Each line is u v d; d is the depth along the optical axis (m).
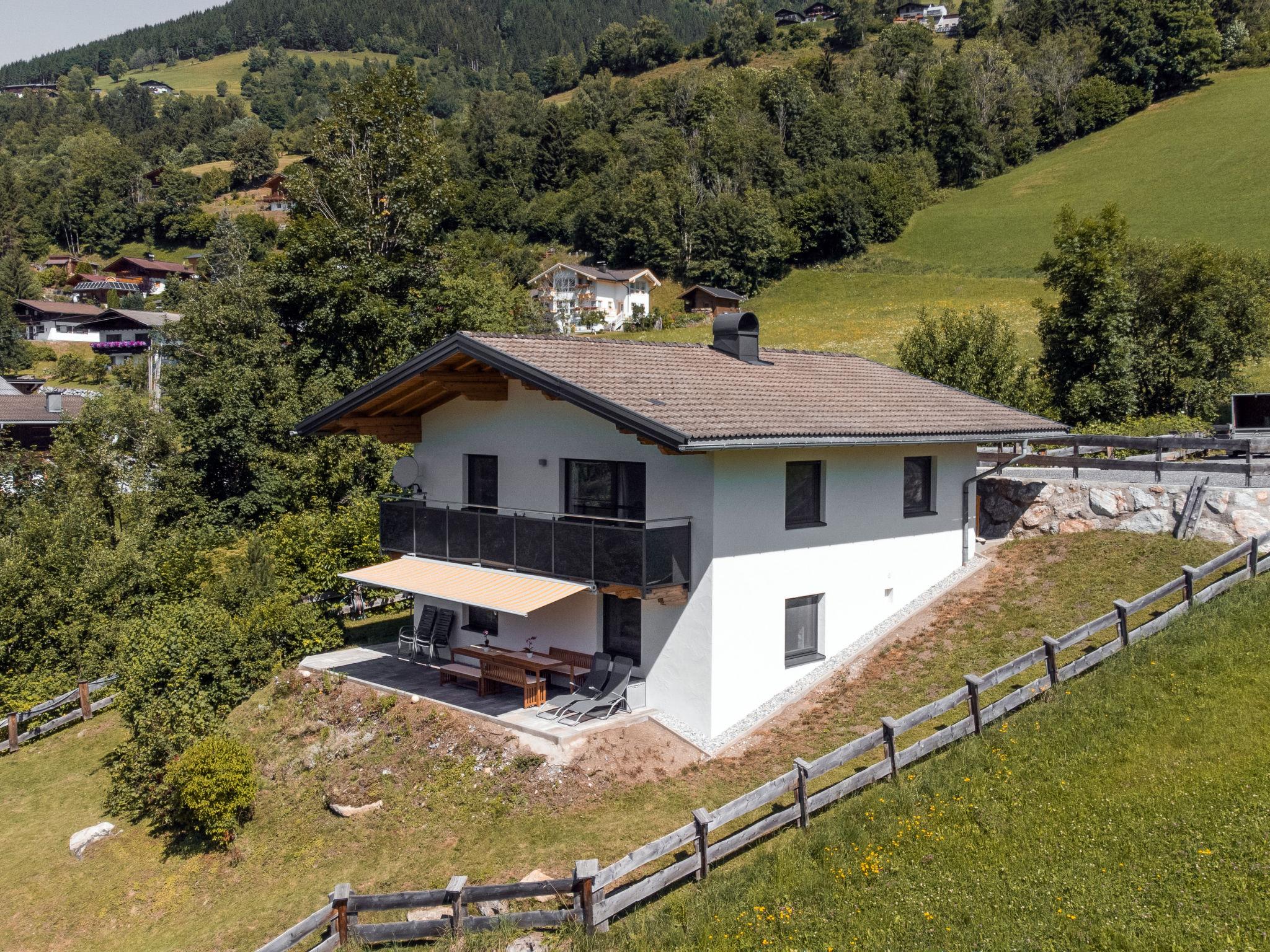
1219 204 81.62
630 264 125.06
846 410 18.75
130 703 19.56
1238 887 9.50
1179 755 11.95
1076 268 33.78
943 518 21.22
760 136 130.50
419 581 18.48
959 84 126.25
